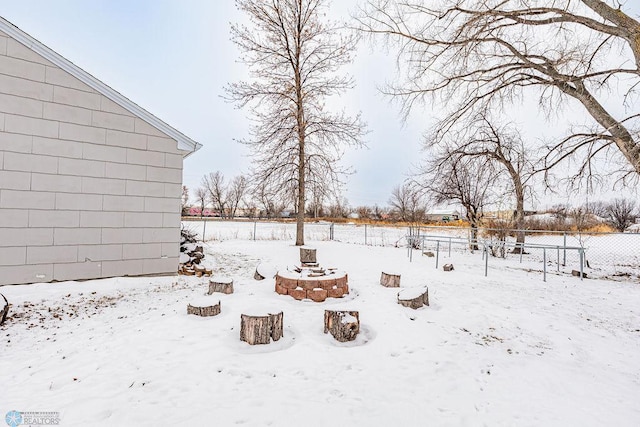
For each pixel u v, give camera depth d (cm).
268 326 413
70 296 589
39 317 486
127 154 721
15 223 602
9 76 597
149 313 512
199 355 371
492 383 346
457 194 1572
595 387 348
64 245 650
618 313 588
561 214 1673
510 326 509
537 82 582
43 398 286
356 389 321
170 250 784
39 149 625
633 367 396
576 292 724
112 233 705
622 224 2447
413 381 340
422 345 423
